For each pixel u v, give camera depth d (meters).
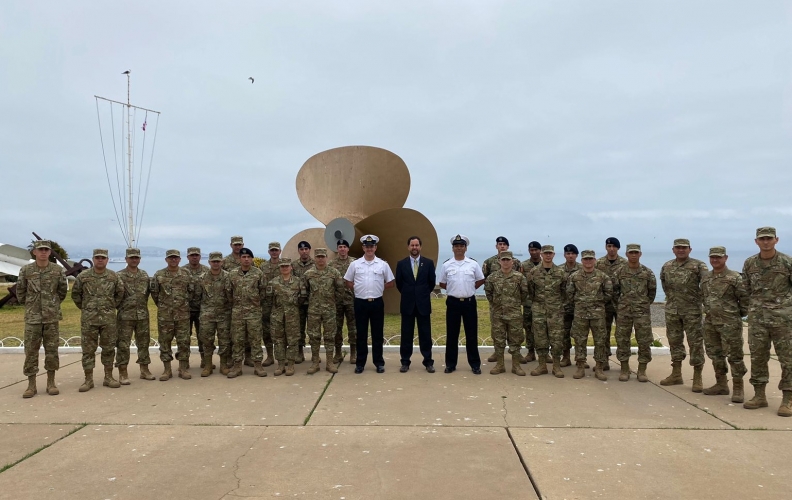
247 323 7.19
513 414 5.36
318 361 7.48
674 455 4.21
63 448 4.43
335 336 7.94
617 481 3.72
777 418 5.21
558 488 3.61
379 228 10.34
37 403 5.86
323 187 10.97
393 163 10.50
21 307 17.28
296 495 3.52
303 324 8.19
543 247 7.20
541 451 4.30
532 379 6.97
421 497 3.48
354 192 10.80
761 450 4.32
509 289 7.23
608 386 6.58
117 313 6.80
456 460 4.12
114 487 3.66
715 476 3.80
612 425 4.98
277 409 5.56
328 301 7.38
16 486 3.69
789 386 5.29
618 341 6.91
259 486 3.66
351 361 8.03
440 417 5.25
